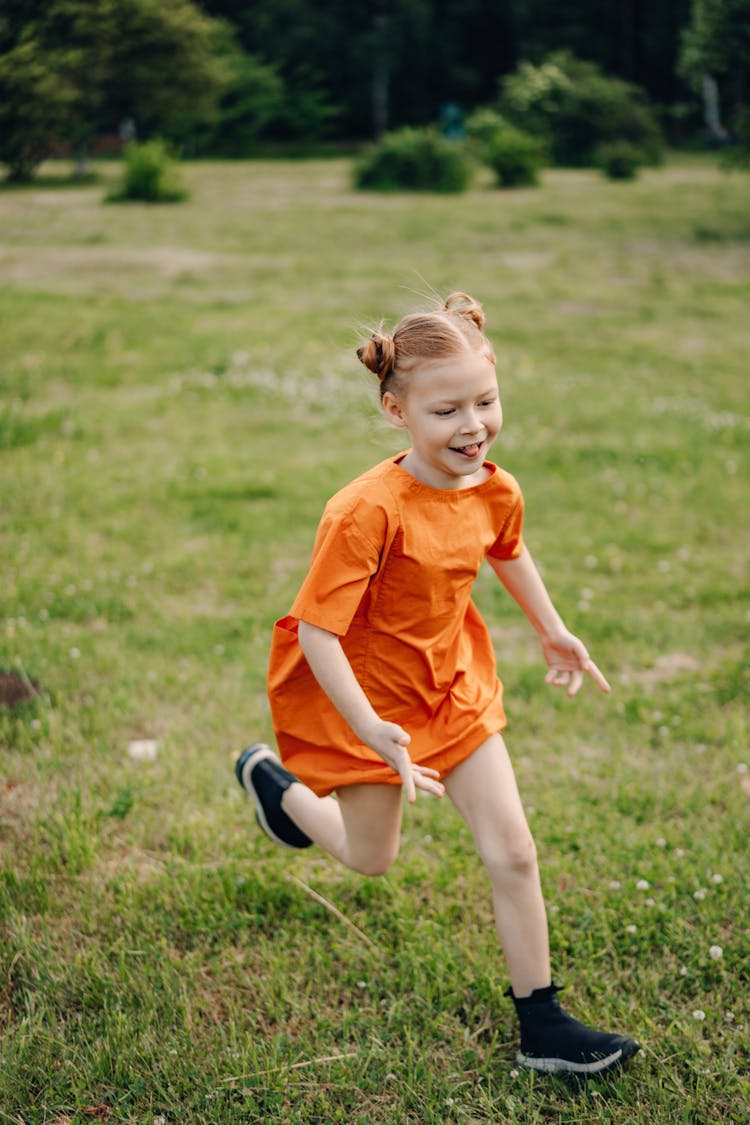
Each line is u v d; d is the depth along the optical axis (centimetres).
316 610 224
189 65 2409
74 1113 227
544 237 2022
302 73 5075
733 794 348
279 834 291
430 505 233
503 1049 248
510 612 509
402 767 215
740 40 2031
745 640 479
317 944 280
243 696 412
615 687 431
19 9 1475
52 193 2678
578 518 643
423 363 221
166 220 2189
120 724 389
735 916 288
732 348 1180
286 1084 234
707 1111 228
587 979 266
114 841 321
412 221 2217
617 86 3722
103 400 877
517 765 369
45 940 276
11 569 530
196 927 285
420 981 264
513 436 814
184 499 655
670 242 1962
